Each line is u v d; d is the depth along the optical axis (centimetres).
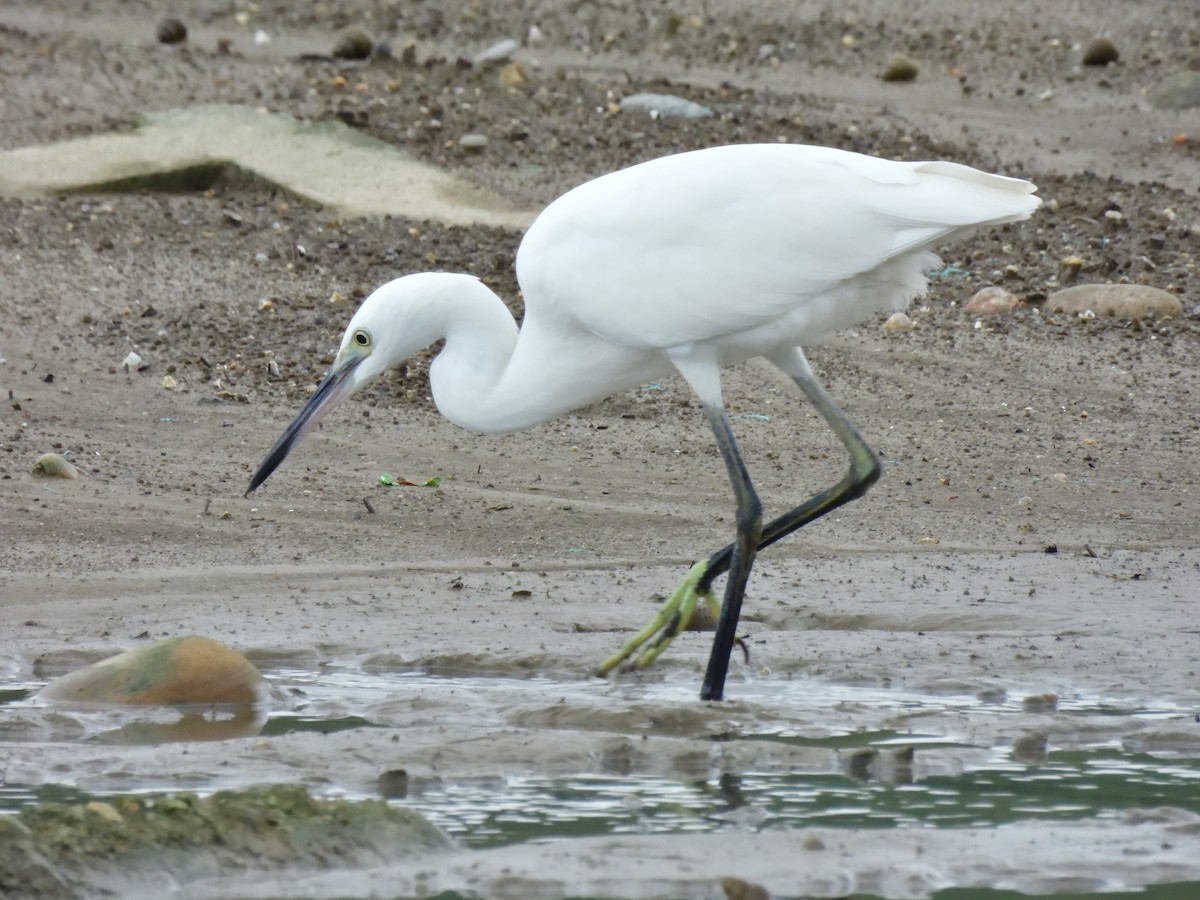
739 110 2536
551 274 1027
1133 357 1816
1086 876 698
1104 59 2897
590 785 821
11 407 1588
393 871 696
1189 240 2106
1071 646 1090
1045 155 2458
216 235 2045
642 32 3052
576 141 2359
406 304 1070
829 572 1276
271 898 667
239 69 2655
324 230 2061
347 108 2423
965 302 1962
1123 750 891
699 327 1011
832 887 684
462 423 1088
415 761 848
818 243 991
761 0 3225
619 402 1695
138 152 2234
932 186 988
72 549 1284
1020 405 1697
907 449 1585
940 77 2864
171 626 1120
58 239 1998
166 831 701
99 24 3117
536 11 3156
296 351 1755
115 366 1703
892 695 1002
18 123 2341
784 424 1642
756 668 1055
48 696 977
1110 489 1497
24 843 674
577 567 1284
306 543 1323
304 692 992
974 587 1234
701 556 1311
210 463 1492
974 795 807
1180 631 1123
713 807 787
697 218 1002
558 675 1043
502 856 715
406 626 1130
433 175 2220
